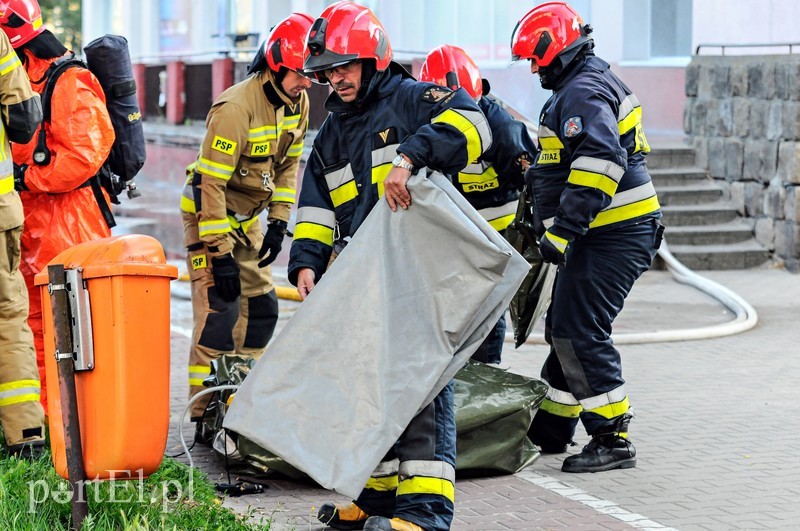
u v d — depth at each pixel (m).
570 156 7.98
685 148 21.73
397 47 27.38
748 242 20.25
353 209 6.70
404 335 6.07
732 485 7.96
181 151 25.86
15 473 6.93
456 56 9.27
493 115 9.10
